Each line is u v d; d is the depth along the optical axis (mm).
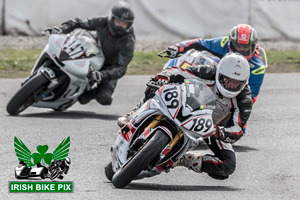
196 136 18469
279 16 66125
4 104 33844
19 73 45219
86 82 31641
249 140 27922
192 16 62156
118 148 18906
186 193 18547
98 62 32031
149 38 62062
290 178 21203
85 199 17281
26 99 30312
